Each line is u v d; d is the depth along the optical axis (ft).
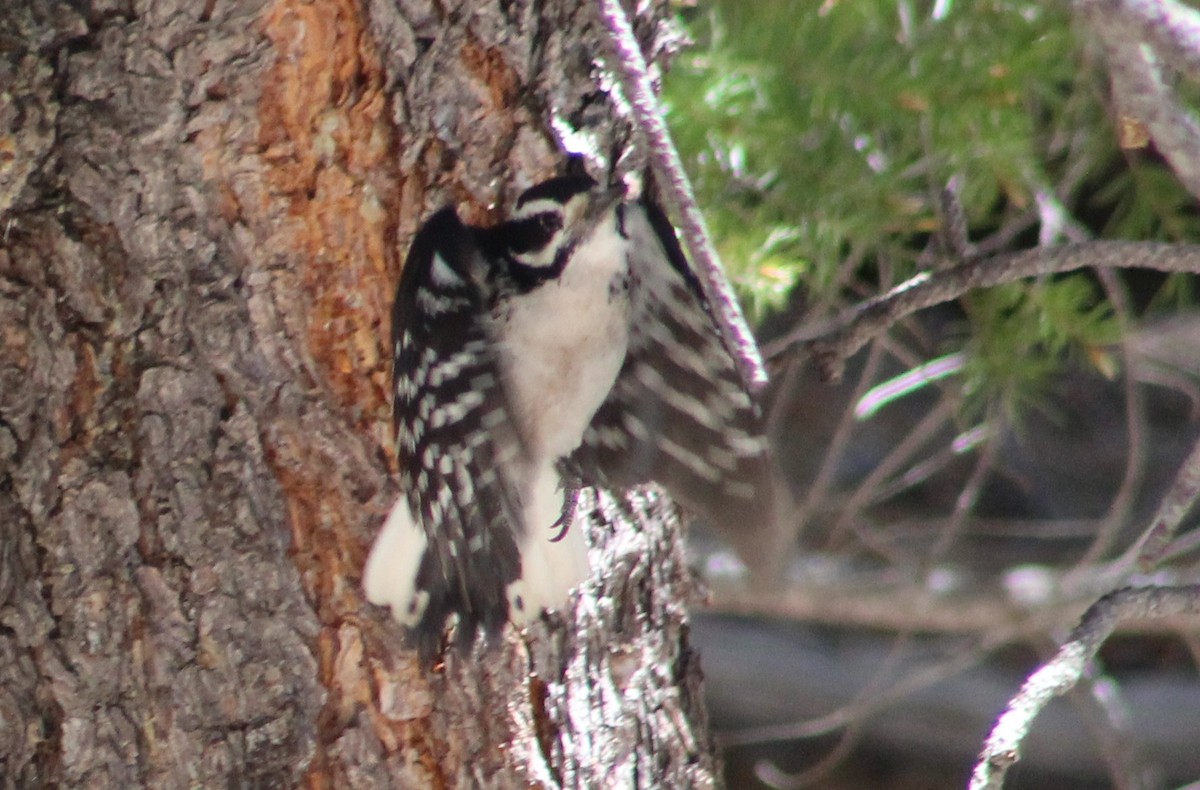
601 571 20.67
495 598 18.69
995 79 25.80
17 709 19.30
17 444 19.06
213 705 19.25
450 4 18.94
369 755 19.31
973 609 40.81
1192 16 13.48
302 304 18.93
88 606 19.17
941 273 21.31
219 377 18.97
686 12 28.40
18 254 18.72
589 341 18.49
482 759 19.51
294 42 18.21
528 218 18.45
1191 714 46.09
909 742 46.68
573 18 19.75
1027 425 50.34
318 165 18.67
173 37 18.17
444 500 17.56
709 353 18.38
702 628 47.80
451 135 19.13
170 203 18.54
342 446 19.15
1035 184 29.27
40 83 18.24
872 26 26.55
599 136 19.98
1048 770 45.39
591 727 20.31
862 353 49.52
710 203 26.53
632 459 19.25
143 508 19.08
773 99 25.99
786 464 48.62
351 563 19.30
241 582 19.20
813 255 27.96
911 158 27.94
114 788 19.30
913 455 49.14
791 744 47.16
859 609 40.93
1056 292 27.89
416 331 17.37
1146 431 50.42
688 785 21.43
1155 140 13.39
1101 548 36.86
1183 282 33.22
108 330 18.85
